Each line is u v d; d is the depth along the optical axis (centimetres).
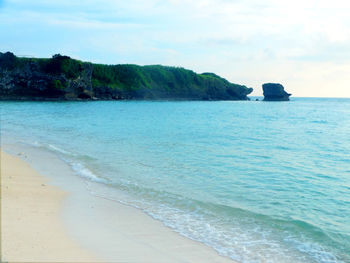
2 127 3603
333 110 11000
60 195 1206
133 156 2098
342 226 1018
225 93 19612
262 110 9981
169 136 3216
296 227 1002
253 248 848
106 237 847
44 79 10950
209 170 1766
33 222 880
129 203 1170
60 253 710
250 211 1133
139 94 15962
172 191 1349
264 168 1853
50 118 4962
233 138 3200
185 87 18062
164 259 750
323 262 787
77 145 2478
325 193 1375
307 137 3450
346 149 2622
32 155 2006
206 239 889
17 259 646
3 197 1081
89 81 12750
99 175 1576
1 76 10769
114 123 4444
